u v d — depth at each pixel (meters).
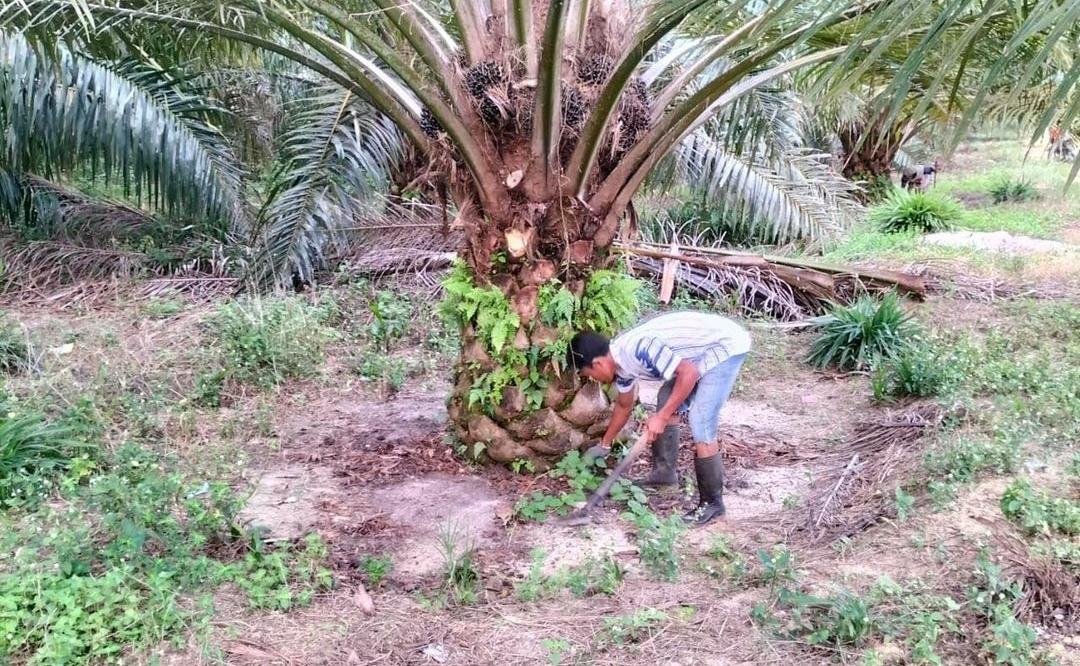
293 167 8.39
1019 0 2.64
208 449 5.11
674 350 4.21
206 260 8.73
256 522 4.28
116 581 3.34
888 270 8.81
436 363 6.96
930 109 4.31
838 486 4.67
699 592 3.71
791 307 8.38
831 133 13.09
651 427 4.30
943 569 3.77
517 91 4.36
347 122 8.41
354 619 3.49
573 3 4.54
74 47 7.53
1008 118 4.14
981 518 4.09
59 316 7.48
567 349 4.64
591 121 4.20
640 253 8.45
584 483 4.60
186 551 3.71
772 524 4.36
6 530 3.92
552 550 4.10
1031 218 12.55
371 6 5.37
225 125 9.29
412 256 8.80
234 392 6.14
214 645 3.21
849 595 3.51
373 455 5.19
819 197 9.97
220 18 4.50
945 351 6.59
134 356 6.41
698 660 3.26
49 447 4.64
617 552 4.08
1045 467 4.59
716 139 8.19
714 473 4.36
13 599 3.21
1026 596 3.54
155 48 5.54
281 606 3.51
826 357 7.09
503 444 4.82
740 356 4.29
